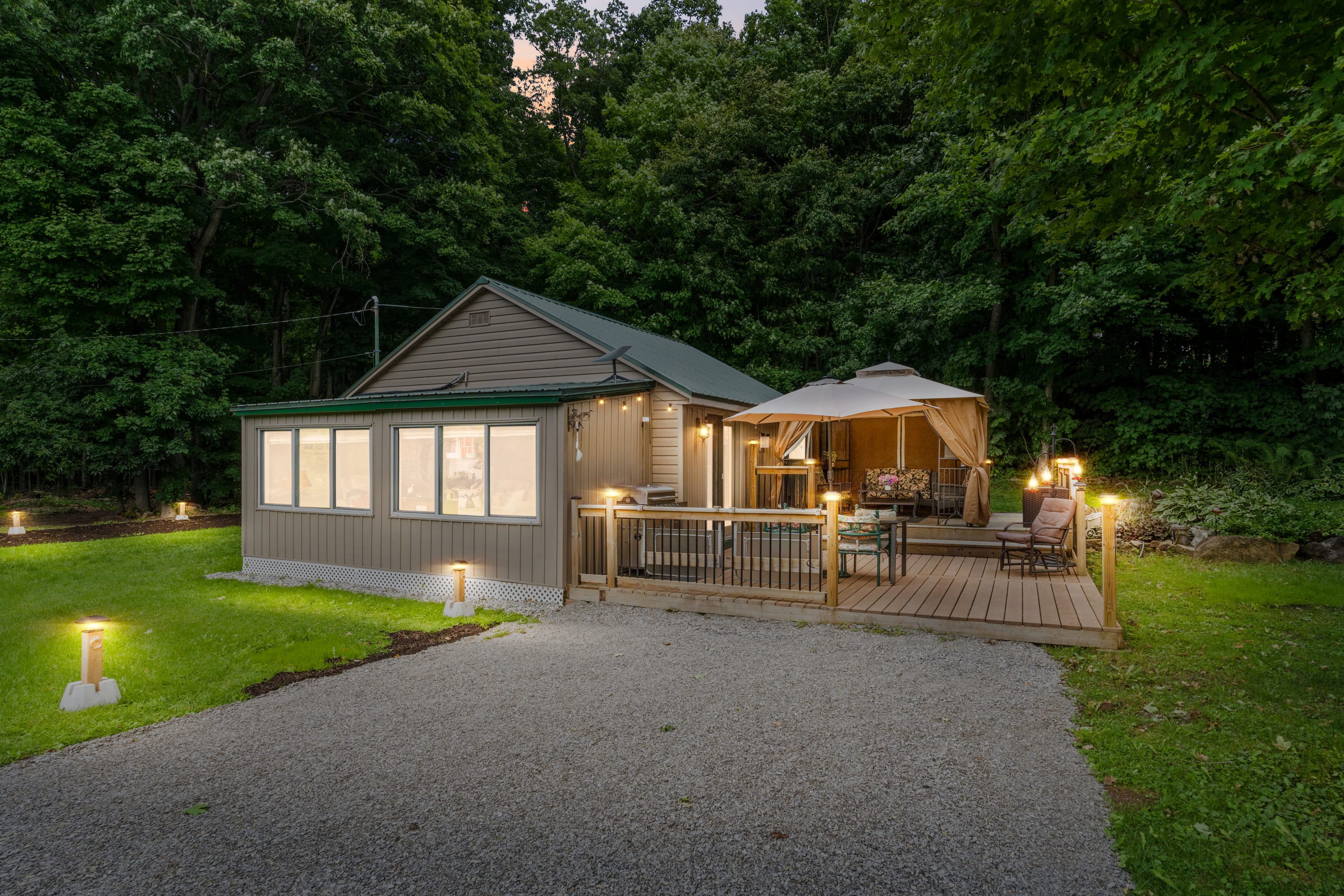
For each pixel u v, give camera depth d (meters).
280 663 6.05
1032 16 5.28
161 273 17.62
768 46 27.91
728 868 2.97
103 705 5.12
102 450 17.09
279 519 10.77
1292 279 5.63
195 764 4.11
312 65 19.80
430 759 4.12
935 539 10.94
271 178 18.34
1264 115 4.97
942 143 20.22
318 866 3.03
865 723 4.55
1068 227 6.41
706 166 25.38
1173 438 18.33
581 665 5.96
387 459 9.68
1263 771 3.70
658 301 24.98
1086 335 17.45
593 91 32.84
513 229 26.66
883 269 23.38
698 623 7.32
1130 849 3.04
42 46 16.19
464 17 22.33
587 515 8.56
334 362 25.86
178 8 16.83
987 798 3.54
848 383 10.59
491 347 13.80
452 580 9.12
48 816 3.51
